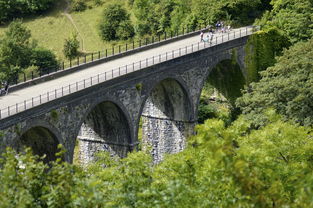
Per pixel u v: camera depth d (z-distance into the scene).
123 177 35.47
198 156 40.94
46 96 60.44
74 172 32.03
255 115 76.44
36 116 56.06
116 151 73.38
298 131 47.53
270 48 98.25
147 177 35.94
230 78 98.00
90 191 27.56
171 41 94.62
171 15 125.94
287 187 34.28
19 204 26.81
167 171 40.41
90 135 74.81
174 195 30.19
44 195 28.53
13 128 53.25
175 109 85.25
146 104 87.56
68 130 60.81
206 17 115.88
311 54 78.00
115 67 74.50
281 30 99.88
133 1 142.50
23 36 108.12
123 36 127.88
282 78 76.94
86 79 63.84
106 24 128.88
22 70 100.19
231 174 26.73
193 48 86.06
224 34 99.50
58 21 137.25
